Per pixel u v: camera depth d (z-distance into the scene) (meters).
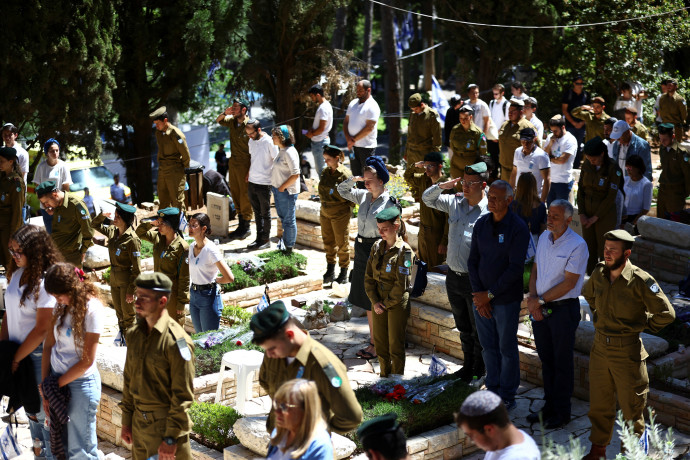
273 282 12.03
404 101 45.94
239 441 7.21
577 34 22.50
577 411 8.16
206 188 16.33
